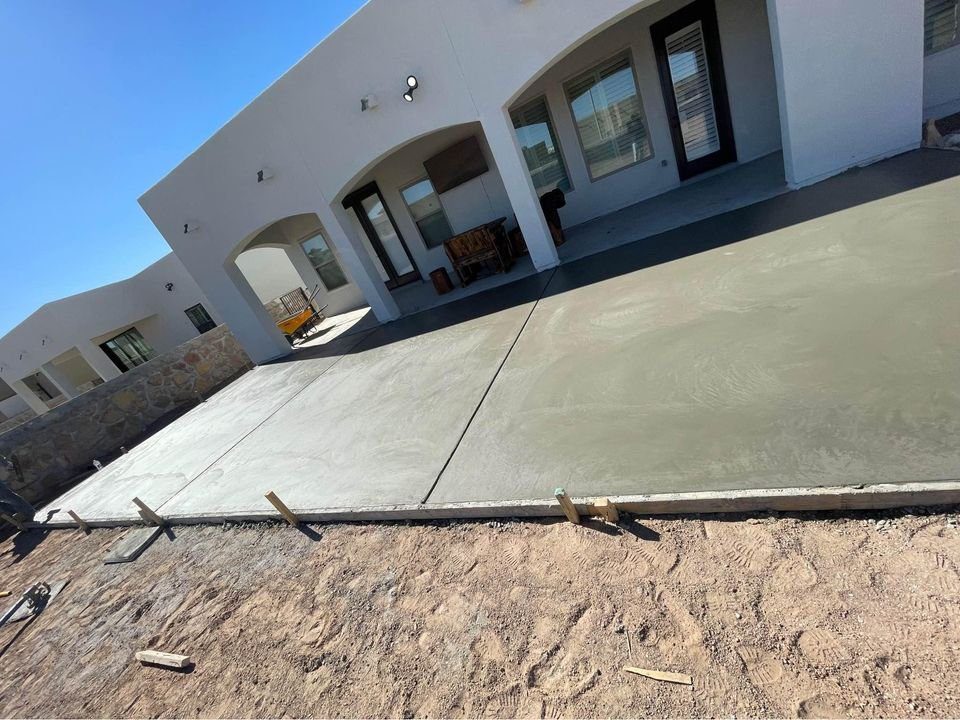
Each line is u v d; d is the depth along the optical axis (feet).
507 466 10.02
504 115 19.47
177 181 28.14
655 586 6.39
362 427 15.34
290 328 35.99
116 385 32.78
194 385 38.17
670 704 5.06
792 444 7.31
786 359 9.25
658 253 17.83
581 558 7.36
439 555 8.80
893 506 6.07
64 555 17.25
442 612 7.54
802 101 15.84
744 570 6.11
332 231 25.88
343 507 11.34
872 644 4.83
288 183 25.36
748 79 21.70
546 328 16.14
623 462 8.58
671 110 23.58
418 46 19.17
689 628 5.70
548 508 8.32
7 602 15.62
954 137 14.46
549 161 27.27
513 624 6.78
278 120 23.57
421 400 15.26
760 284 12.38
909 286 9.64
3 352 58.75
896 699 4.36
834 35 14.60
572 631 6.29
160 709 8.36
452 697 6.20
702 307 12.65
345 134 22.58
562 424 10.56
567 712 5.42
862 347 8.64
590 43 23.07
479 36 18.11
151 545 14.61
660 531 7.24
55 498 25.26
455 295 27.32
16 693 10.70
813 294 10.89
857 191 14.70
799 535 6.27
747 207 17.94
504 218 27.43
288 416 19.85
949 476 5.83
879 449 6.58
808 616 5.30
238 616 9.71
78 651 11.10
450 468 10.90
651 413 9.55
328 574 9.68
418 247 34.63
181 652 9.41
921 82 14.58
